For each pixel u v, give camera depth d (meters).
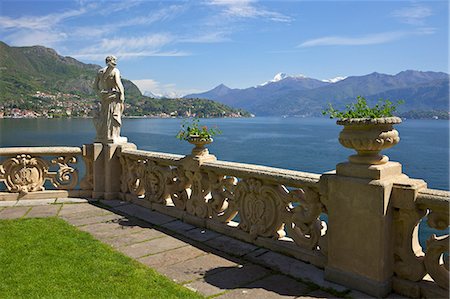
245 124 145.25
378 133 3.50
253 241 5.08
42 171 8.03
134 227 5.91
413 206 3.44
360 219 3.63
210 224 5.76
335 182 3.82
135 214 6.72
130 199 7.69
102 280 3.88
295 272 4.16
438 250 3.37
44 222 6.07
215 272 4.18
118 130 8.16
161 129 85.56
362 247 3.63
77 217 6.50
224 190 5.68
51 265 4.23
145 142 51.88
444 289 3.36
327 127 125.44
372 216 3.53
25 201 7.67
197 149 6.06
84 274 4.01
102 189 8.06
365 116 3.55
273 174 4.73
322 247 4.22
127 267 4.23
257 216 5.06
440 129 109.75
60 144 36.25
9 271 4.04
